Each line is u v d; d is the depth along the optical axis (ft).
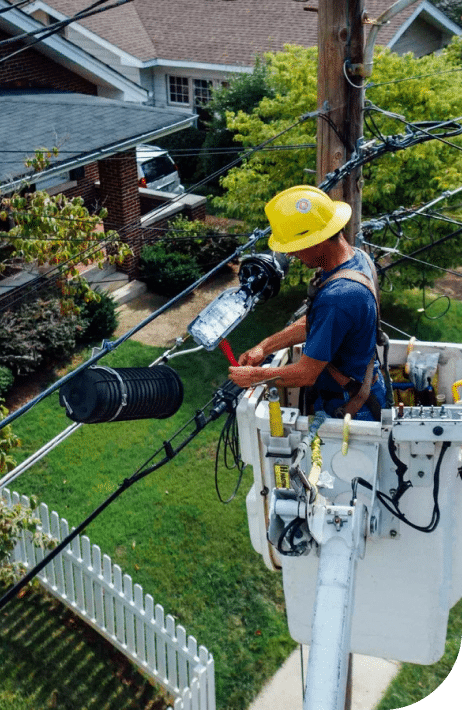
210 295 55.72
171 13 89.10
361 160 24.11
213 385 46.78
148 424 43.47
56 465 41.04
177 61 84.38
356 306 11.32
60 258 33.01
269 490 12.84
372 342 11.82
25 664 32.17
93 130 49.52
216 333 13.47
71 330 47.57
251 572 35.55
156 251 55.67
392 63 44.65
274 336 13.56
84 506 38.81
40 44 55.83
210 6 88.79
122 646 31.78
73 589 33.19
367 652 13.73
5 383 44.14
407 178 44.32
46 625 33.81
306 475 11.91
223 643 32.83
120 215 55.31
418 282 46.91
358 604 13.17
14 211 32.45
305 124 45.65
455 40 48.65
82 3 86.02
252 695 31.07
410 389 15.34
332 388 12.28
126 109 53.62
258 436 12.41
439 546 12.34
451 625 33.83
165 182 69.05
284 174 46.70
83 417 13.87
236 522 37.70
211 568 35.78
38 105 52.42
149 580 35.40
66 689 31.22
